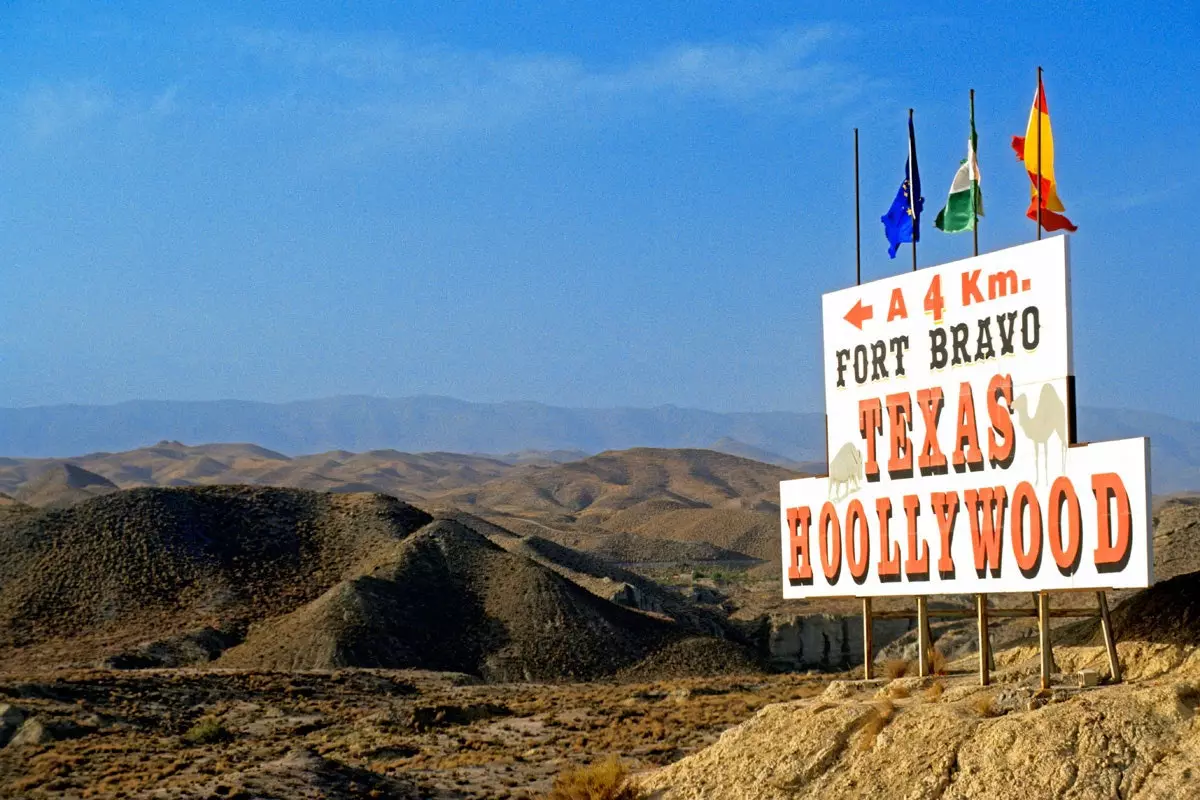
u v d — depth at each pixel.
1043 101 41.31
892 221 45.19
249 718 79.94
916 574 42.09
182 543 136.75
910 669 54.97
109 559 131.75
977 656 55.25
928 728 37.69
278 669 109.12
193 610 125.44
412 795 54.28
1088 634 44.94
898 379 42.97
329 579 134.25
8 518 141.62
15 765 65.06
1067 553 37.56
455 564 129.88
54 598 125.50
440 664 112.94
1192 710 33.91
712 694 79.81
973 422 40.50
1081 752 33.94
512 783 56.81
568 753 63.19
